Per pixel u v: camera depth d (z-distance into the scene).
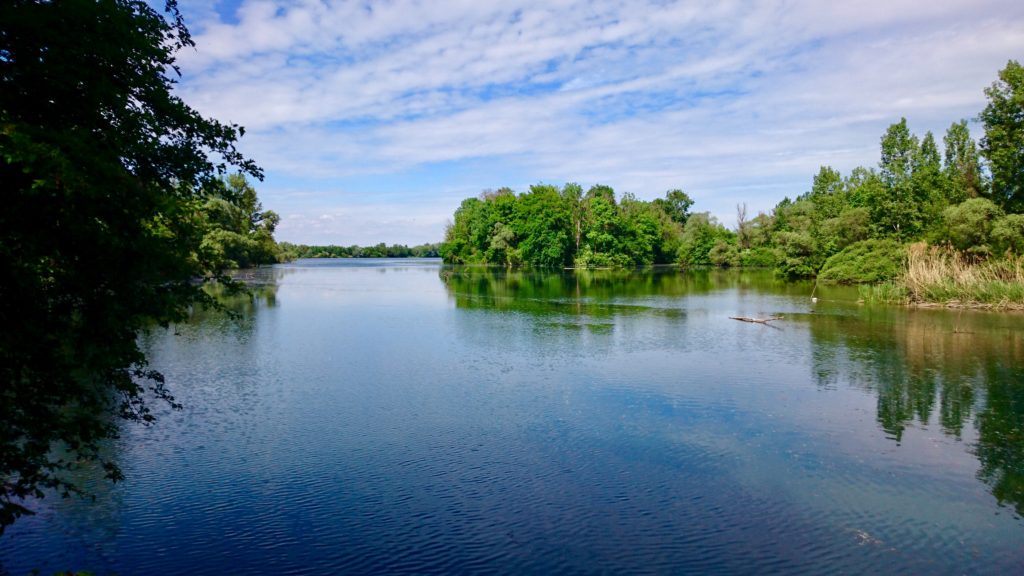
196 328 31.30
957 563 9.61
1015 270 40.41
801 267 69.69
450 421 16.20
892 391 19.02
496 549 9.97
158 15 9.07
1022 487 12.23
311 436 15.05
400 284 64.81
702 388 19.44
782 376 20.98
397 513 11.16
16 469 7.90
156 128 8.72
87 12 7.39
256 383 19.97
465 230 128.50
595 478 12.65
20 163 6.57
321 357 24.12
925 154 66.69
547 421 16.19
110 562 9.58
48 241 7.11
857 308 40.50
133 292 8.05
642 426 15.80
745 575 9.27
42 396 7.91
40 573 9.24
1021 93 44.91
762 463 13.43
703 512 11.23
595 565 9.52
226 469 13.04
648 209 135.00
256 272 88.44
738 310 39.75
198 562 9.59
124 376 9.02
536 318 35.91
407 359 23.78
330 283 66.25
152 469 13.02
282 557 9.74
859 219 64.25
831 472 12.96
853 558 9.76
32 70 7.15
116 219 7.47
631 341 27.86
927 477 12.72
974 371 21.59
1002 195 48.25
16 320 7.39
